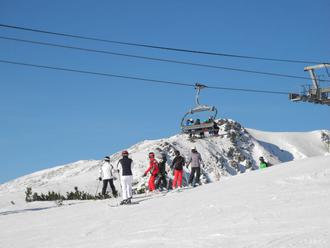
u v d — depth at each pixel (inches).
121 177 773.3
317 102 1438.2
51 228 614.5
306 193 615.2
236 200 628.1
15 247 511.8
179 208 633.6
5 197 1391.5
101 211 718.5
